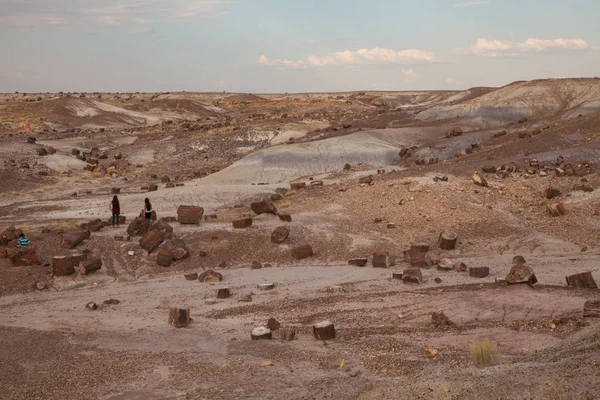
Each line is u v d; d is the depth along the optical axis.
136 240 31.84
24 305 23.67
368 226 35.16
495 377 12.31
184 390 14.52
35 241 31.09
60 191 58.72
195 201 47.47
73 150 78.56
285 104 167.50
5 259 28.59
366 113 128.50
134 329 20.11
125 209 45.50
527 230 33.62
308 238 32.72
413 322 20.11
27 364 16.73
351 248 31.62
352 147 74.94
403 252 30.22
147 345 18.33
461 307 21.31
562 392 10.95
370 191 40.47
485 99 110.12
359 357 16.56
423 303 22.14
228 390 14.30
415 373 14.69
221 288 25.14
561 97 106.69
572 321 18.56
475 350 14.76
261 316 21.55
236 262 29.98
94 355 17.44
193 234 32.81
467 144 76.44
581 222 34.22
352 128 99.62
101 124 124.06
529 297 21.80
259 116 135.38
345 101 171.38
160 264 29.14
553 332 17.86
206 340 18.69
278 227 32.28
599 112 77.06
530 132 72.50
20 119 117.94
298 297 23.91
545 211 36.41
